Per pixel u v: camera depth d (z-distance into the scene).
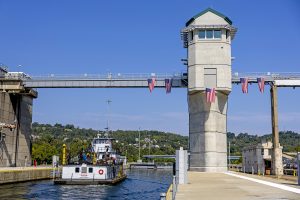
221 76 62.47
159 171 132.75
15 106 74.56
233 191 21.94
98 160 61.72
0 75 72.00
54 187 50.94
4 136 68.81
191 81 63.38
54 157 68.50
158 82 68.62
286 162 76.81
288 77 64.19
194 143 63.38
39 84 71.19
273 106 61.91
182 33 65.88
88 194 44.41
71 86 70.50
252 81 64.94
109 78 69.81
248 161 69.19
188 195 19.45
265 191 21.97
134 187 56.38
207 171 60.66
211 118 62.16
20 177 55.62
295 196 19.05
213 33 63.53
